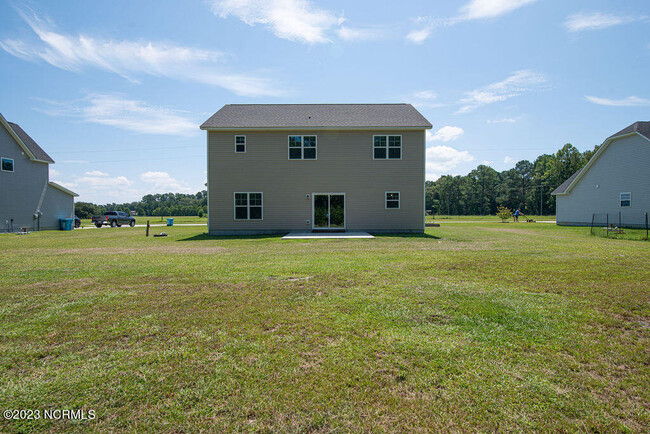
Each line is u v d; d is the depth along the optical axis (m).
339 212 18.64
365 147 18.59
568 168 68.31
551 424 2.31
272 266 7.77
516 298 5.11
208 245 12.95
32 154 24.20
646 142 21.02
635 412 2.43
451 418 2.37
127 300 5.09
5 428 2.28
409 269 7.33
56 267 7.88
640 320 4.21
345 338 3.66
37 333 3.85
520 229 22.19
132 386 2.78
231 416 2.41
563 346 3.48
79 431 2.26
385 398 2.60
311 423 2.33
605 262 8.22
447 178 91.62
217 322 4.15
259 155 18.55
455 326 4.00
